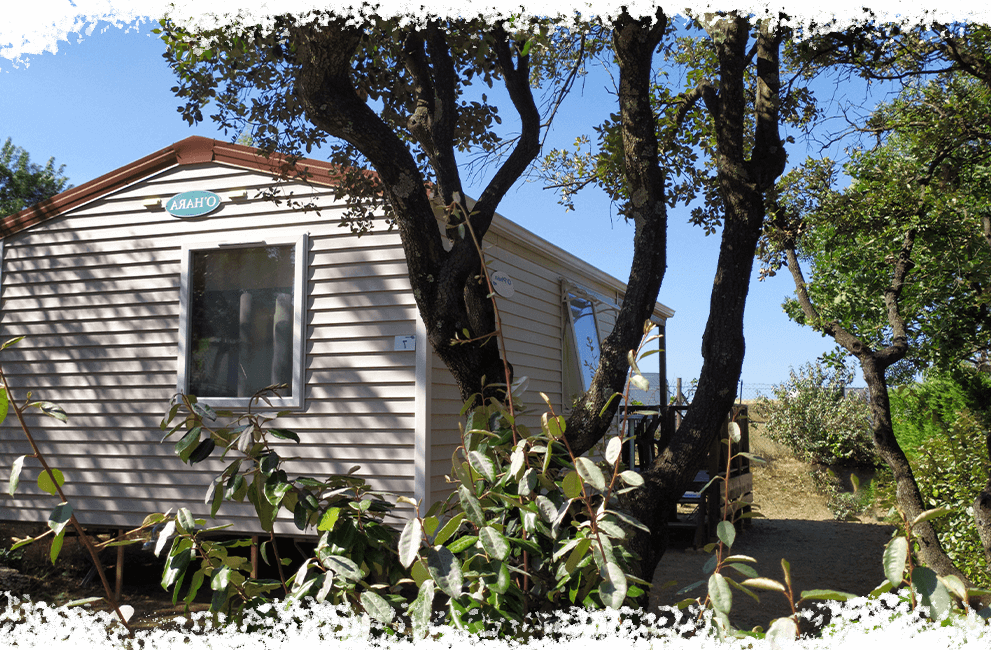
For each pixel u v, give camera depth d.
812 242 8.16
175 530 2.23
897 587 1.44
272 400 6.14
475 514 1.98
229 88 5.59
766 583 1.55
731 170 4.32
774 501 12.70
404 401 5.88
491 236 7.20
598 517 1.88
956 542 5.33
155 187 6.75
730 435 1.97
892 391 11.01
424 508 5.69
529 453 2.40
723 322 4.08
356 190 5.75
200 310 6.51
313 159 6.29
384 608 1.95
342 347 6.08
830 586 6.61
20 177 20.77
